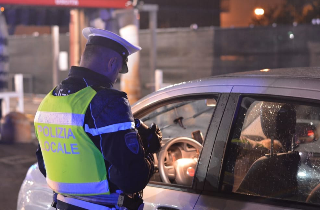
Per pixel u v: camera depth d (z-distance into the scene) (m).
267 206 2.00
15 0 8.58
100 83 2.05
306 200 1.98
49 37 16.75
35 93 17.56
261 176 2.12
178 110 3.24
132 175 1.91
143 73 13.91
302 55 10.84
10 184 5.99
